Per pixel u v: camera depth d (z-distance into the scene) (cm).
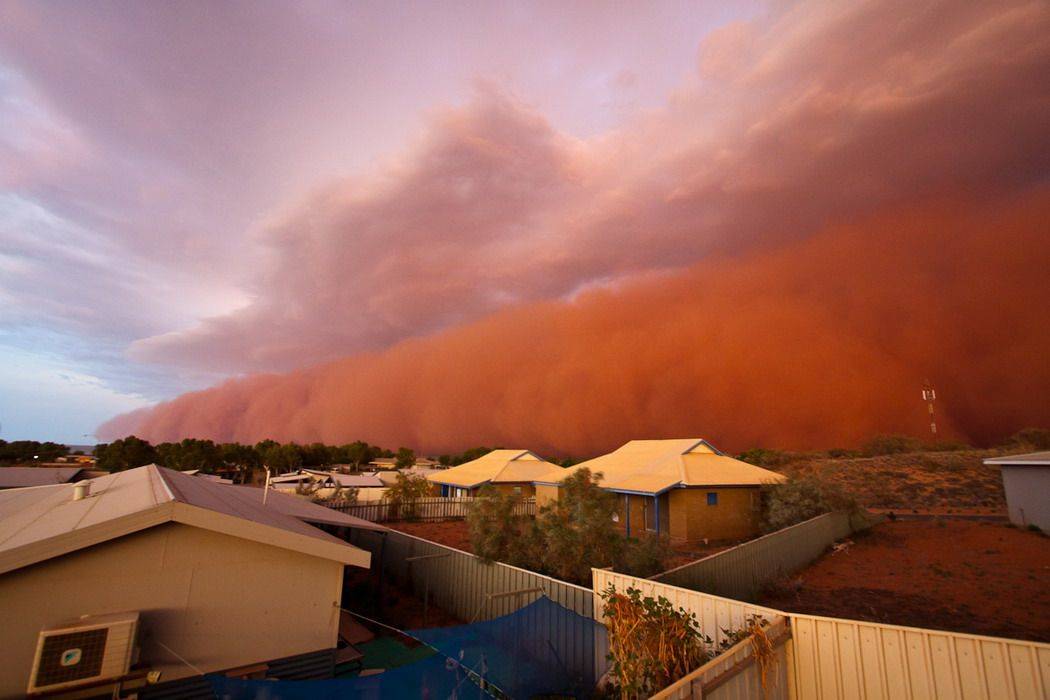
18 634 430
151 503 518
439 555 1013
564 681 596
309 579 587
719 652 450
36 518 609
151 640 483
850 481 2761
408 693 465
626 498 1850
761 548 992
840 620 436
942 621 816
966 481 2511
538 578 744
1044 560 1155
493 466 2658
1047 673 347
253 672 529
